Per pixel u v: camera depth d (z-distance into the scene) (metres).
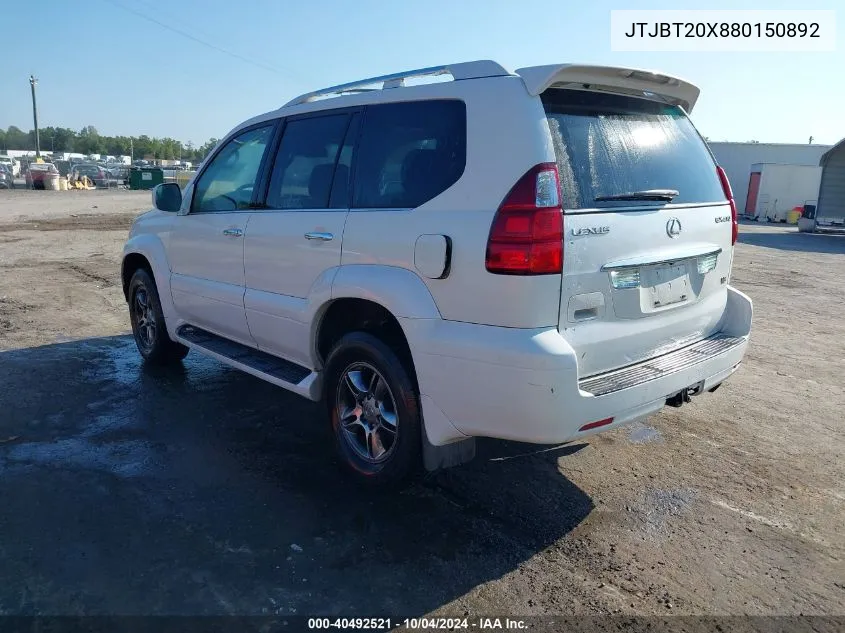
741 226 29.02
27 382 5.55
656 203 3.53
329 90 4.27
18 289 9.46
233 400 5.25
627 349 3.40
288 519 3.53
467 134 3.26
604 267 3.18
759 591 3.03
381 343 3.62
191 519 3.50
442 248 3.17
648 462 4.30
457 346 3.13
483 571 3.13
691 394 3.68
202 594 2.91
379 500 3.74
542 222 2.95
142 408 5.03
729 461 4.32
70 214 22.95
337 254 3.78
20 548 3.20
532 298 2.96
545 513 3.65
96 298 8.98
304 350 4.13
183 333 5.46
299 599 2.90
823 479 4.10
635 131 3.63
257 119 4.78
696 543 3.39
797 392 5.72
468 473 4.09
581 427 3.05
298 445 4.45
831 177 24.88
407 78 3.74
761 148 36.09
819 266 14.46
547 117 3.13
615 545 3.36
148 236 5.81
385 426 3.72
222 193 4.95
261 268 4.40
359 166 3.81
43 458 4.16
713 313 4.08
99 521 3.46
